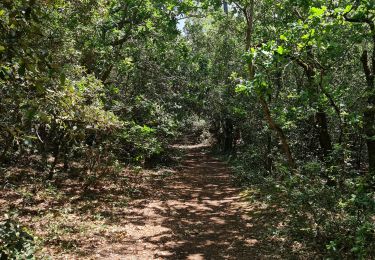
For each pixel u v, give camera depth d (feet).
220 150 109.60
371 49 43.62
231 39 71.05
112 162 45.14
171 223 36.45
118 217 36.65
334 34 30.73
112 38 55.72
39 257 23.29
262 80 27.32
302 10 38.40
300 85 47.62
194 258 27.30
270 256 26.58
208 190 54.65
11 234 10.04
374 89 29.94
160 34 59.00
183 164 82.02
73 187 45.68
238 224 36.35
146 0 55.77
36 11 8.91
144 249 28.48
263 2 45.06
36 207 35.55
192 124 132.67
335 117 41.16
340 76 44.09
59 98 11.32
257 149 61.62
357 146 44.98
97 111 20.80
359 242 20.45
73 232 30.22
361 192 23.20
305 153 48.67
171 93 66.69
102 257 25.81
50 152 58.34
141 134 41.75
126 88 57.88
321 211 26.09
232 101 68.39
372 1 24.40
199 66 81.00
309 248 26.22
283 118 38.99
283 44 28.30
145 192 49.44
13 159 48.16
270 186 45.42
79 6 34.83
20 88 10.61
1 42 8.37
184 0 44.09
